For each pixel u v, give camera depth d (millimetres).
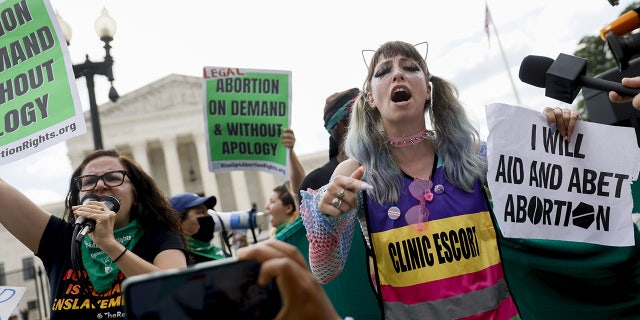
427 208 1843
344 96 3008
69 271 2338
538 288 2350
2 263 32688
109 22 8242
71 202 2502
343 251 1880
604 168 2088
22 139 2576
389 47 2004
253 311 823
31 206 2416
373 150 1928
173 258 2383
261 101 4523
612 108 3102
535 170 1997
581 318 2336
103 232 2143
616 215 2076
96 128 8227
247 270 838
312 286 833
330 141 3205
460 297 1760
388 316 1810
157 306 789
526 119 2020
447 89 2012
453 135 1938
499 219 1887
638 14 1795
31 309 18172
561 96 1948
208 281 817
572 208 2035
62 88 2541
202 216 3646
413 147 1943
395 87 1912
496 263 1832
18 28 2613
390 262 1822
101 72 8242
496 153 1933
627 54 1816
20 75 2617
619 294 2363
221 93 4488
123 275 2279
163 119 45094
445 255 1801
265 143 4496
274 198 5008
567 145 2070
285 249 859
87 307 2240
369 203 1873
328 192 1673
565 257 2367
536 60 1999
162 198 2574
